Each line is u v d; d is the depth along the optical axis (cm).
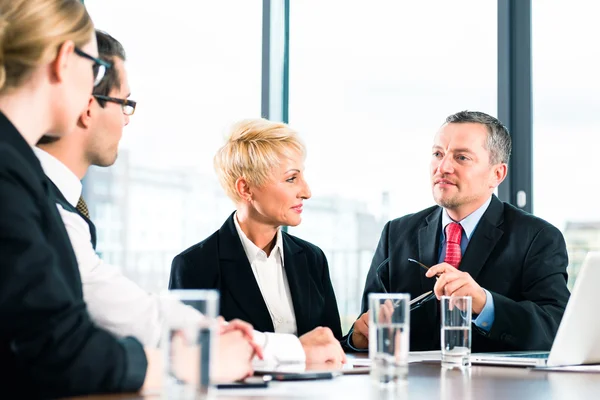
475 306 248
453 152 295
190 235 420
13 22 144
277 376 167
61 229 142
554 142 386
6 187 131
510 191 388
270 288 271
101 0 429
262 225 275
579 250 381
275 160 268
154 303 183
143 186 424
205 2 418
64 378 130
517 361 202
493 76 391
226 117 415
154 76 422
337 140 406
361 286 402
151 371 143
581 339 196
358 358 225
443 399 143
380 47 403
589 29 382
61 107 151
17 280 127
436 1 397
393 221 316
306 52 411
